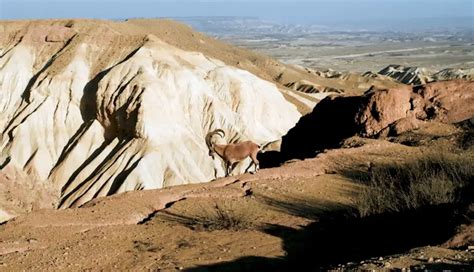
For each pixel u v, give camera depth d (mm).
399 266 7949
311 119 28938
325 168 18219
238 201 14844
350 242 11203
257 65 138625
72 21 85125
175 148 68062
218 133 17281
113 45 80312
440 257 8289
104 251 11328
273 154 28188
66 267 10469
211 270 10188
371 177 16078
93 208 14266
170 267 10391
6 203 58844
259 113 80375
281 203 14648
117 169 65250
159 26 131375
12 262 10703
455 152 19375
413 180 14141
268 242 11758
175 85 74625
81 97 75000
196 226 12867
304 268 10008
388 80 149625
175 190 15781
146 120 68000
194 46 123000
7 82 78250
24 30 84438
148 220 13766
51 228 12766
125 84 72062
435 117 24969
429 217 11078
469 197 11625
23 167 68500
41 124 72625
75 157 68812
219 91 79375
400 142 22562
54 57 80438
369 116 25344
